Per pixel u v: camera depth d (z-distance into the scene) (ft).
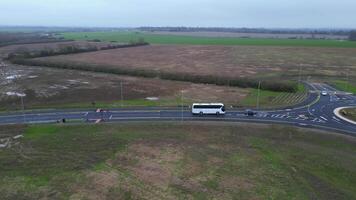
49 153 226.99
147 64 649.61
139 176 195.42
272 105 343.26
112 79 504.43
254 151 230.07
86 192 179.22
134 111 323.37
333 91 418.10
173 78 503.20
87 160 216.13
